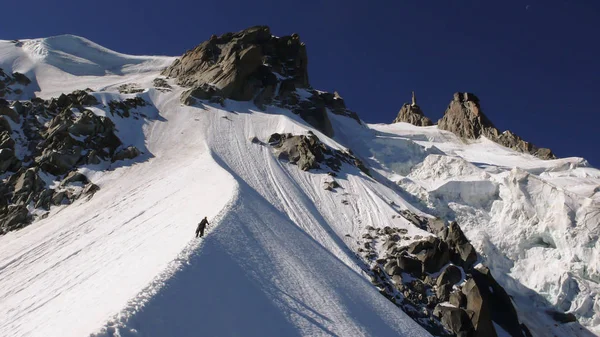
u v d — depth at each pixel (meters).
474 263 32.31
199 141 46.84
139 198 32.53
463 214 44.75
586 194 49.44
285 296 17.55
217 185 31.45
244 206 26.17
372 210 37.66
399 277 29.17
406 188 49.44
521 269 38.78
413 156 58.09
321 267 23.61
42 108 47.00
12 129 42.66
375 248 32.34
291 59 81.56
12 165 38.72
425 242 31.72
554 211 40.75
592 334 32.50
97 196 34.59
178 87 64.62
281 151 46.25
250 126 54.22
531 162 64.94
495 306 29.97
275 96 67.38
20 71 71.06
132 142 45.06
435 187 47.59
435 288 29.25
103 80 71.81
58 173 38.28
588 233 38.22
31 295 19.47
